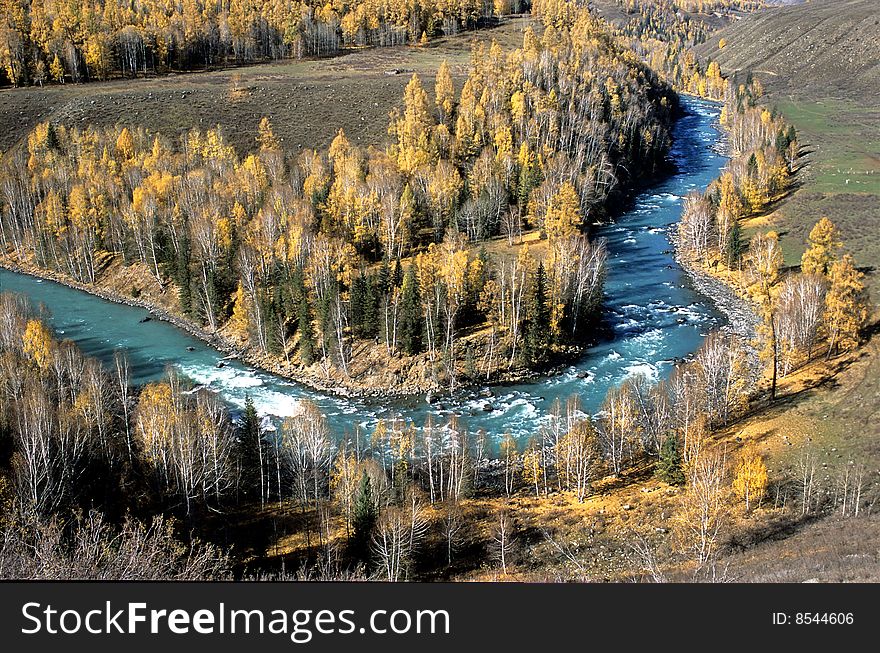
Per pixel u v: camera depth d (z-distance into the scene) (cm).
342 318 10619
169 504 6781
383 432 8225
